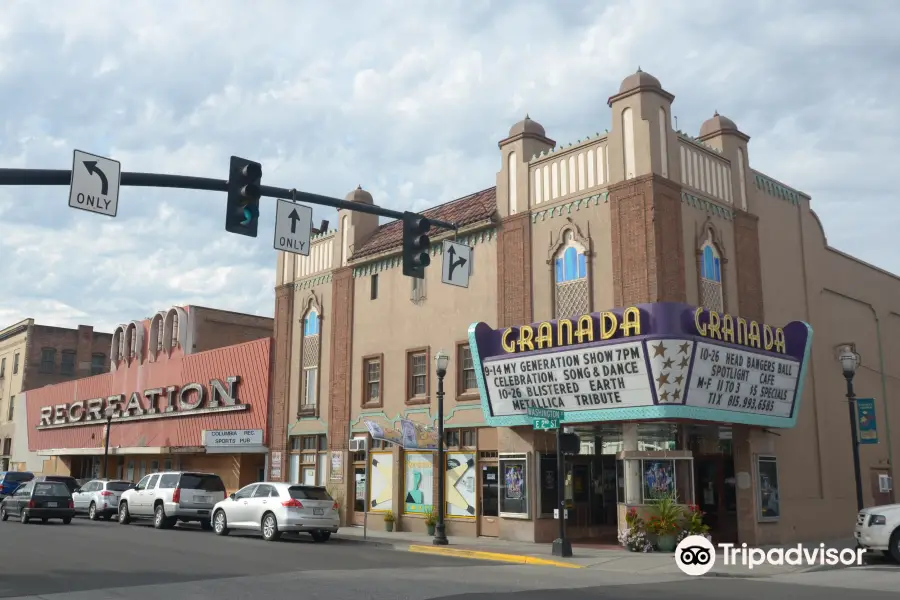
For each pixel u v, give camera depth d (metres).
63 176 10.99
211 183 12.16
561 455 19.03
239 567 15.28
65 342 62.22
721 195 22.94
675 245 20.83
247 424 33.09
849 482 25.36
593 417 20.14
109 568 14.94
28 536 21.91
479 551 19.39
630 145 21.25
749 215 23.61
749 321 20.41
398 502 25.81
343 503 27.83
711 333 19.12
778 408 21.58
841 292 27.22
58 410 50.16
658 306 18.70
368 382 28.02
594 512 23.27
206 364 36.38
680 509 19.55
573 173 22.56
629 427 20.59
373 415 27.36
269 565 15.68
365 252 28.55
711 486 23.83
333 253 30.38
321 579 13.61
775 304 24.12
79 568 14.90
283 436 31.06
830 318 26.45
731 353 19.64
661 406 18.75
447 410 24.77
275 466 31.08
